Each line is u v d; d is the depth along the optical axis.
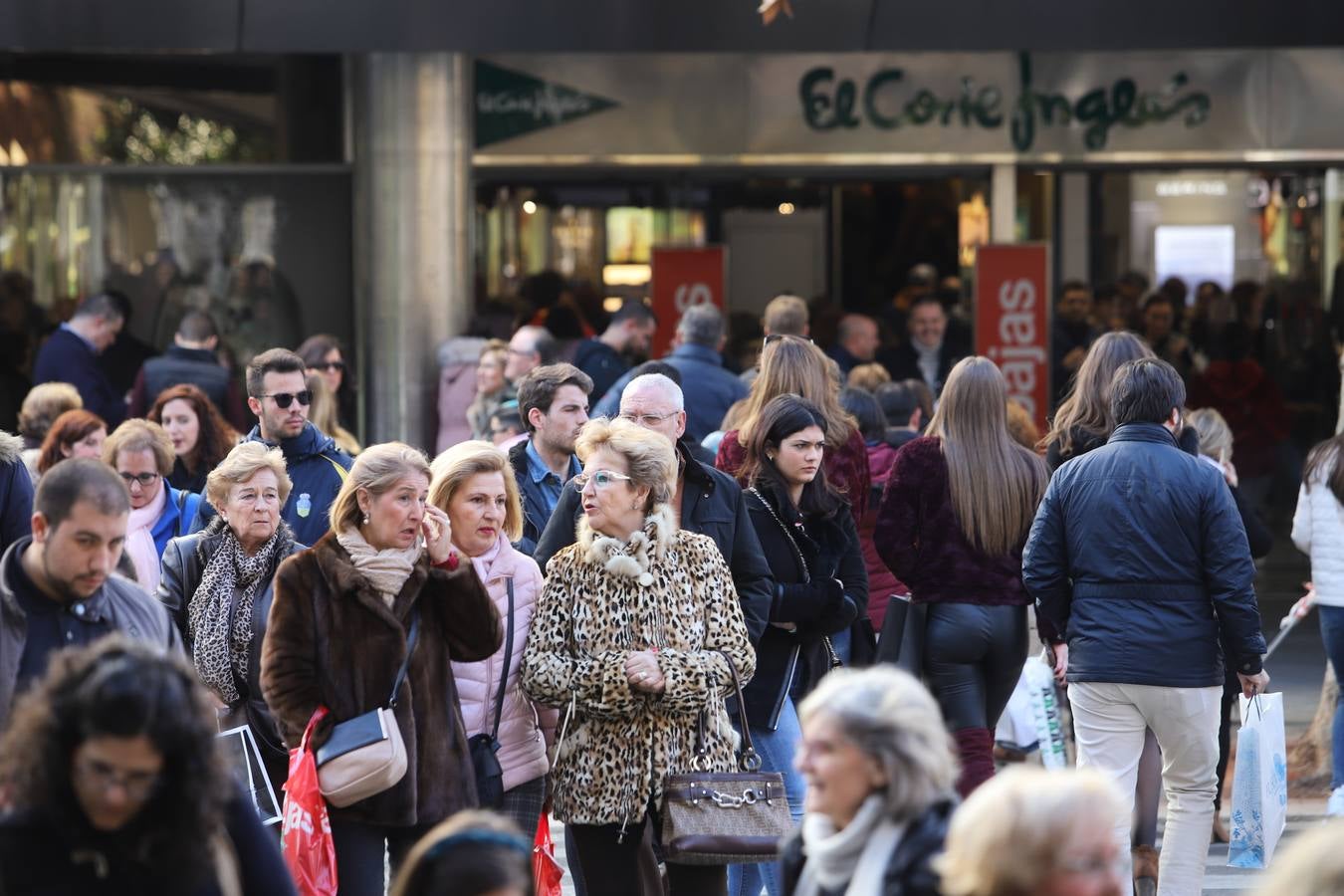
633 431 21.22
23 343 52.50
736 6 45.81
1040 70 52.69
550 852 21.67
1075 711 24.34
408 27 46.03
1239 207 53.50
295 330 52.72
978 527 26.27
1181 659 23.61
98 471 16.50
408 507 20.19
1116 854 11.91
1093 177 53.19
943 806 13.01
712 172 52.81
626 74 52.34
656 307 49.91
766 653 24.27
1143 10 46.03
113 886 12.41
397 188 50.56
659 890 22.38
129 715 11.88
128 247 52.62
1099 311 53.75
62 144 52.28
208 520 25.94
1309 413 54.69
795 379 27.58
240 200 52.56
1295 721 37.78
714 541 22.67
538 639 20.94
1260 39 46.44
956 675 26.53
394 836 20.56
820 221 53.25
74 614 16.88
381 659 20.06
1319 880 11.12
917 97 52.62
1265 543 29.86
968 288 53.34
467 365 48.59
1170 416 24.45
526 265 52.50
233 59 52.31
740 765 21.34
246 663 22.80
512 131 52.09
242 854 13.62
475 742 21.31
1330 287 53.88
